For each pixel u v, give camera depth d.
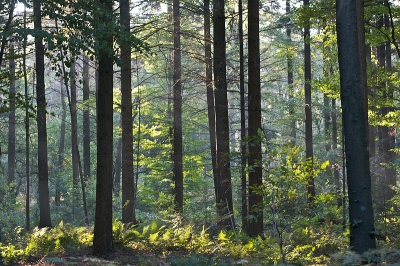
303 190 9.22
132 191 19.03
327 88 16.19
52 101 48.25
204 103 32.22
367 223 8.16
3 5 10.59
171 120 23.31
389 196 16.00
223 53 16.41
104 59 12.40
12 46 12.41
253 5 14.05
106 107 12.54
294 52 24.95
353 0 8.38
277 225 9.22
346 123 8.37
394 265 5.79
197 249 13.48
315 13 14.75
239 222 19.62
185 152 25.16
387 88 15.93
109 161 12.69
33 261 11.83
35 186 36.09
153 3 19.97
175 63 20.62
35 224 23.66
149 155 28.00
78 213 27.22
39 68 18.30
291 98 25.50
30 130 32.91
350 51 8.34
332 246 10.88
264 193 8.91
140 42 10.93
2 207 23.84
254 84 13.66
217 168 16.45
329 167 21.92
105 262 11.15
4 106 11.88
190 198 25.14
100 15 10.86
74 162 29.30
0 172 26.00
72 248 13.63
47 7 11.05
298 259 9.33
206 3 18.20
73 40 10.01
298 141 29.56
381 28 15.65
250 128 13.50
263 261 9.23
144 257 12.29
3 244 13.81
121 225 15.21
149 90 23.97
